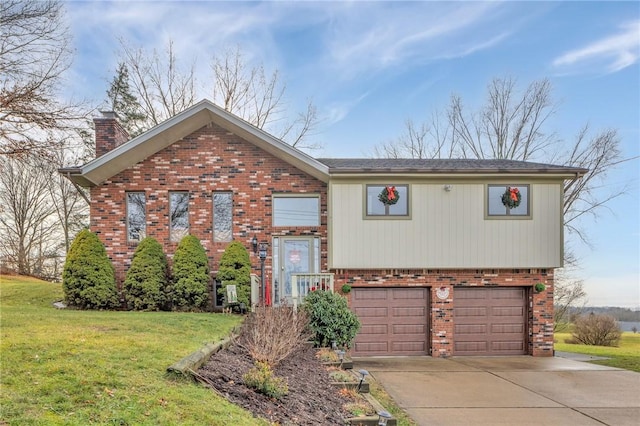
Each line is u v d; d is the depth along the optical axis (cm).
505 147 2522
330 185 1313
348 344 1064
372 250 1306
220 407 448
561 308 2355
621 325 2255
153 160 1388
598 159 2277
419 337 1334
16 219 2712
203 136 1399
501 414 743
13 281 2116
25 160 1309
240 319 1066
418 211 1318
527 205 1338
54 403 385
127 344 620
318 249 1383
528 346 1345
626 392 895
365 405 627
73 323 801
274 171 1395
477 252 1319
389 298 1335
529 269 1341
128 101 2502
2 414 353
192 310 1302
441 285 1329
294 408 535
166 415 396
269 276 1364
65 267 1309
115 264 1362
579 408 782
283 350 752
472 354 1336
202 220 1380
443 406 786
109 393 423
